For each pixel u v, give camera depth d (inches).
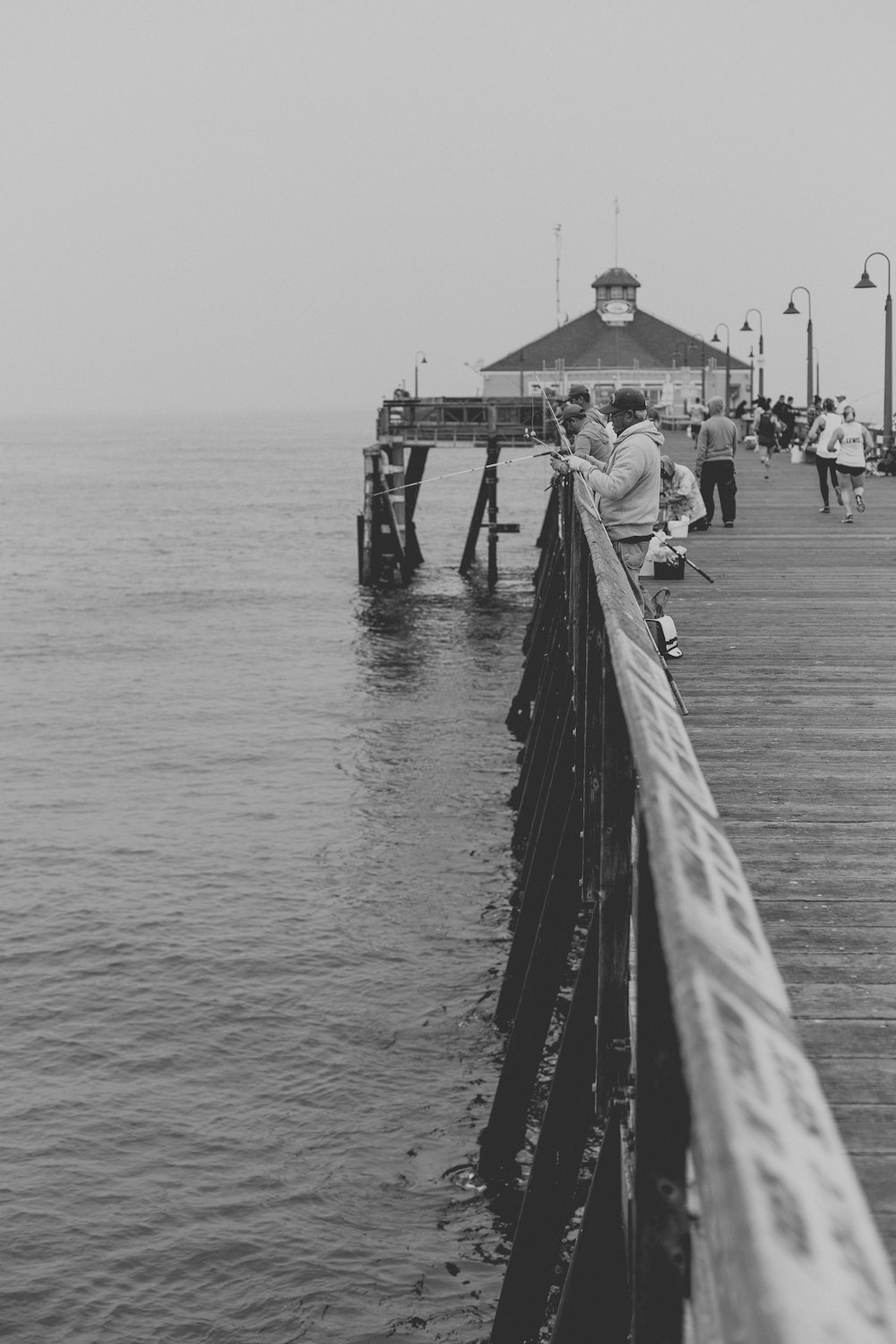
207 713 995.3
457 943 560.1
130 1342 341.7
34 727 959.6
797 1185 31.2
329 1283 360.5
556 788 458.0
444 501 3506.4
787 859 224.1
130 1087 454.9
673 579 540.4
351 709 1002.7
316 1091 449.7
